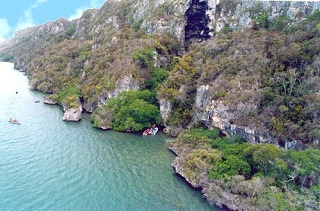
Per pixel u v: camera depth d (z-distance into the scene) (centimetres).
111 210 4812
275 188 4819
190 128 7819
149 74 10556
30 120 9238
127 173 6088
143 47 11206
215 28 12312
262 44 7850
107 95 10219
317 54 6625
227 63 7850
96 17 19275
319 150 5097
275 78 6644
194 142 6862
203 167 5603
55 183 5488
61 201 4947
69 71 13462
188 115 8500
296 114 5953
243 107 6588
